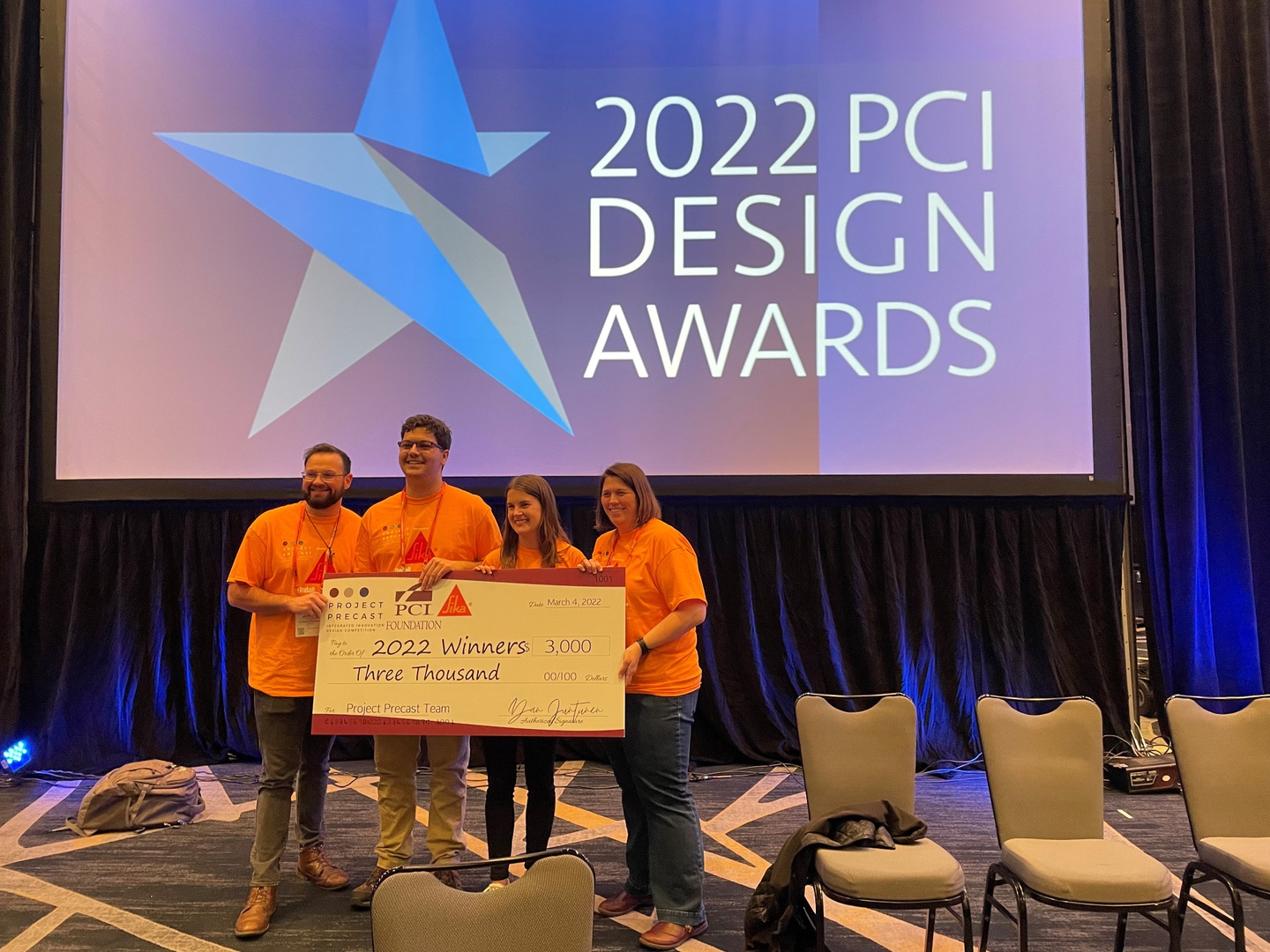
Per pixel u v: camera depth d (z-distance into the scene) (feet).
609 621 7.58
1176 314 13.47
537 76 14.01
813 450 13.58
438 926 4.61
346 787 12.35
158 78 14.07
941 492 13.47
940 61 13.85
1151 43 13.78
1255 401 13.85
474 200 13.92
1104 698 13.28
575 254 13.85
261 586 8.55
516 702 7.51
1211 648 13.32
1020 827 7.25
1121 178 13.83
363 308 13.79
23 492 13.74
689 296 13.79
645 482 8.16
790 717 13.60
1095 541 13.67
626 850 8.34
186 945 7.61
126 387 13.75
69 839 10.40
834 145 13.85
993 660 13.53
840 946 7.62
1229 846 6.89
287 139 13.98
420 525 8.54
